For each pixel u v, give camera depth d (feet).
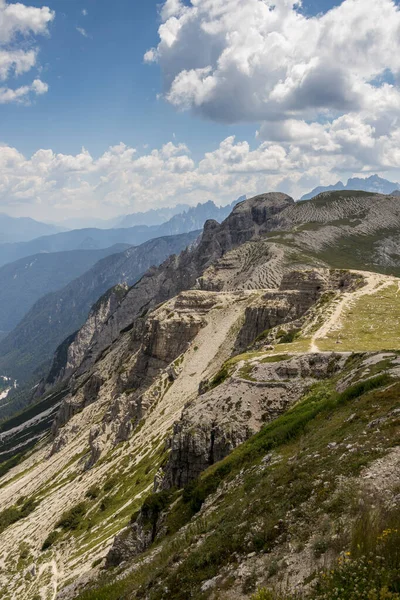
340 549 56.85
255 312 444.96
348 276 417.90
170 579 77.15
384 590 44.65
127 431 456.04
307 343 242.37
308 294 422.82
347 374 165.58
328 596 48.98
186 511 136.67
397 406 99.30
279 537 68.54
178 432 184.75
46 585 252.21
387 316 284.20
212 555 75.15
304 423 136.56
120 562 152.05
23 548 347.56
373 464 74.84
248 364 216.33
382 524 55.88
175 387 472.85
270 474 105.60
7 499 549.13
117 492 340.80
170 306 630.33
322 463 87.61
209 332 545.03
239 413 178.19
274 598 53.42
